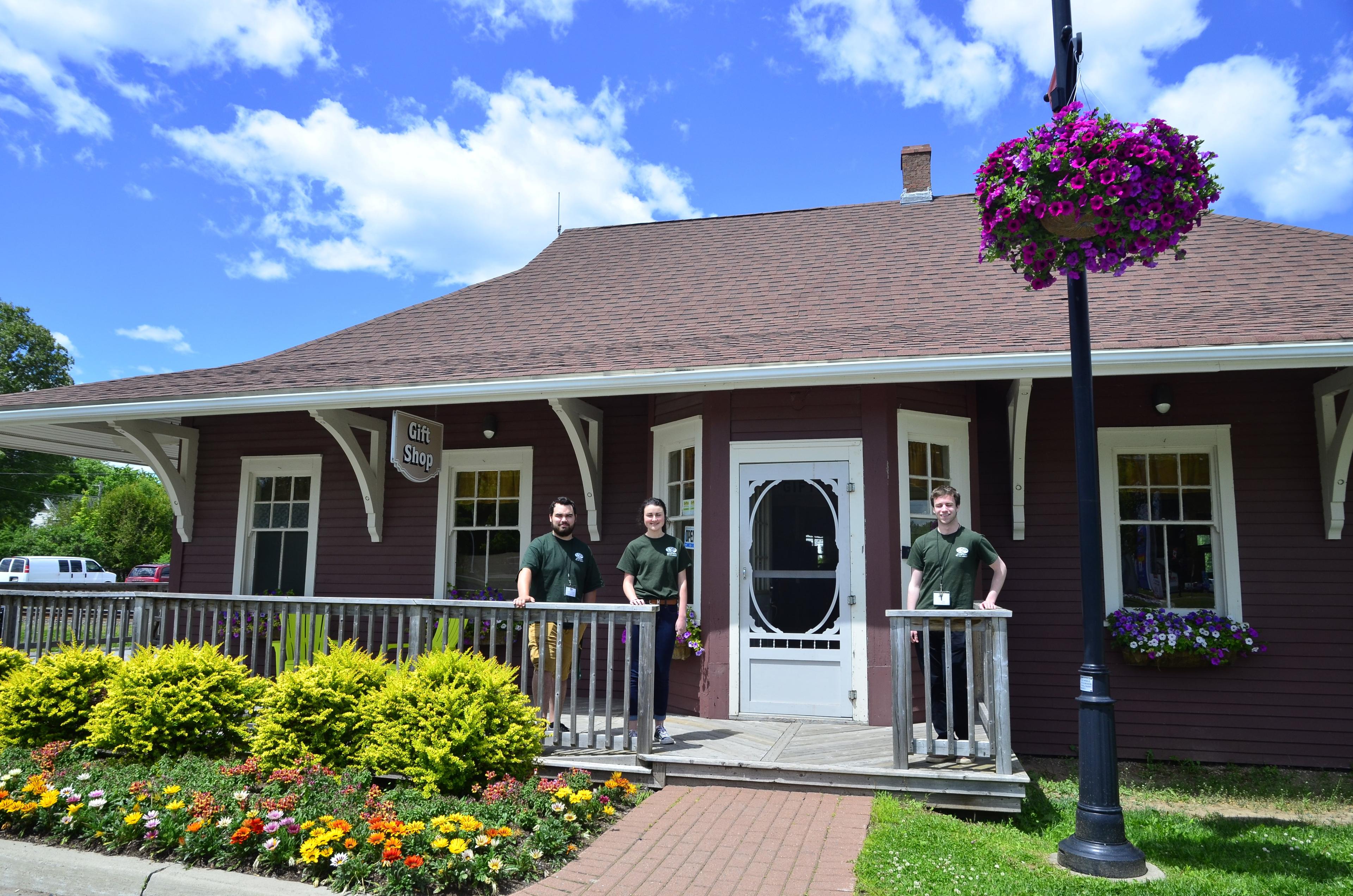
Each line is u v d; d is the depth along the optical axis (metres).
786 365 6.35
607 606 5.33
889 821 4.36
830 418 6.89
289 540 9.45
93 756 5.41
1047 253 4.20
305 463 9.49
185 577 9.63
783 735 5.97
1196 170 3.86
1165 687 7.21
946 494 5.36
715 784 5.09
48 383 42.94
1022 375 6.07
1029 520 7.62
